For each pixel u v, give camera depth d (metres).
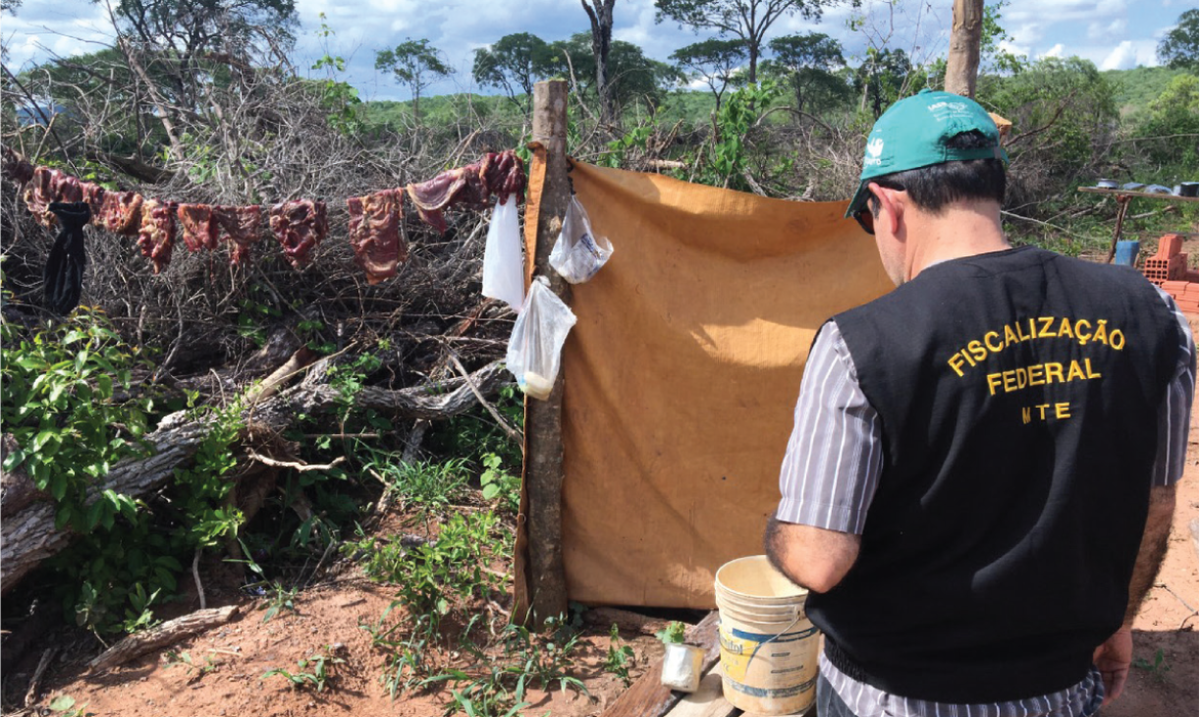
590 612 4.16
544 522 3.99
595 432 3.97
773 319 3.96
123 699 3.50
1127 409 1.39
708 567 4.11
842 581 1.55
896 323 1.40
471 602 4.16
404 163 6.73
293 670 3.65
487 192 3.70
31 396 3.85
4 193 5.65
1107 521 1.42
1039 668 1.46
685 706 3.03
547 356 3.78
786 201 3.89
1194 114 28.62
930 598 1.44
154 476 4.14
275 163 6.18
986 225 1.49
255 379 5.21
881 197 1.57
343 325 5.69
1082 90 24.64
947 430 1.37
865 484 1.40
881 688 1.52
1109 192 11.91
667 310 3.89
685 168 6.70
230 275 5.40
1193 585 4.46
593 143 7.86
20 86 6.22
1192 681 3.70
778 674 2.89
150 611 3.95
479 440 5.48
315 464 4.91
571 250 3.73
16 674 3.65
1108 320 1.40
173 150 6.75
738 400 3.97
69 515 3.76
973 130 1.48
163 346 5.41
